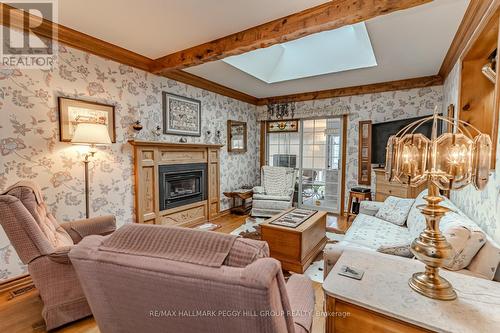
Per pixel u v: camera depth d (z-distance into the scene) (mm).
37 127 2260
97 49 2660
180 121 3771
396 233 2402
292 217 2852
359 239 2238
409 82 3947
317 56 3682
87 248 758
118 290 746
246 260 665
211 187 4340
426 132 3635
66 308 1664
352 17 1927
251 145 5543
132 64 3043
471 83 2248
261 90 4797
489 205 1588
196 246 701
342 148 4676
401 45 2617
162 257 683
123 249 735
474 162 987
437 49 2705
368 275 1206
